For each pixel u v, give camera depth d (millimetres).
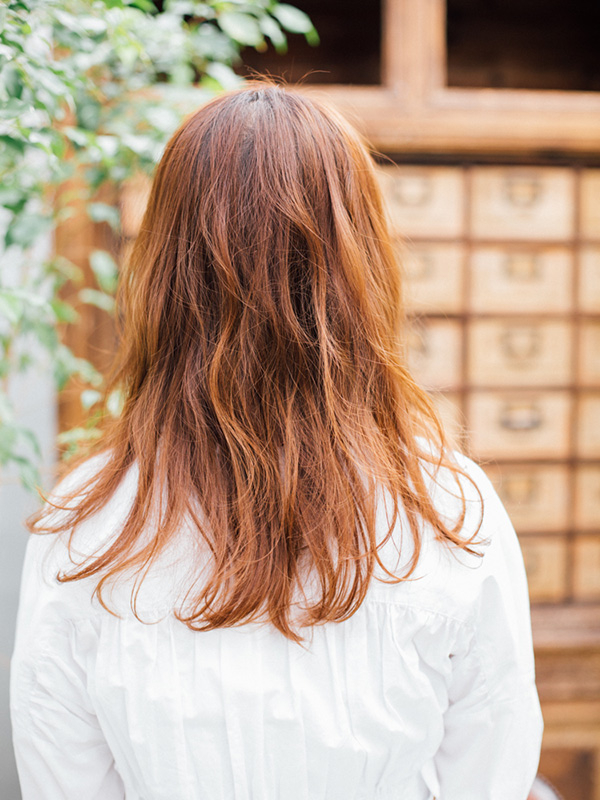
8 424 1205
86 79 1228
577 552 2137
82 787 700
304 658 648
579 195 2041
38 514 754
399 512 667
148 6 1143
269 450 648
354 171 689
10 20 940
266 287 646
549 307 2074
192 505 654
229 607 626
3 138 970
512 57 2391
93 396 1245
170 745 636
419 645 661
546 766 2043
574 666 2066
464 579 664
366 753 642
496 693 685
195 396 662
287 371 656
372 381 681
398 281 772
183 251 665
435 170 1993
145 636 648
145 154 1303
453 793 723
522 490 2119
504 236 2033
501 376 2082
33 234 1205
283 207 642
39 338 1305
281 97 689
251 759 635
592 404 2111
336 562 643
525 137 1937
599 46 2402
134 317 710
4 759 1732
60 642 666
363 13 2342
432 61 1888
